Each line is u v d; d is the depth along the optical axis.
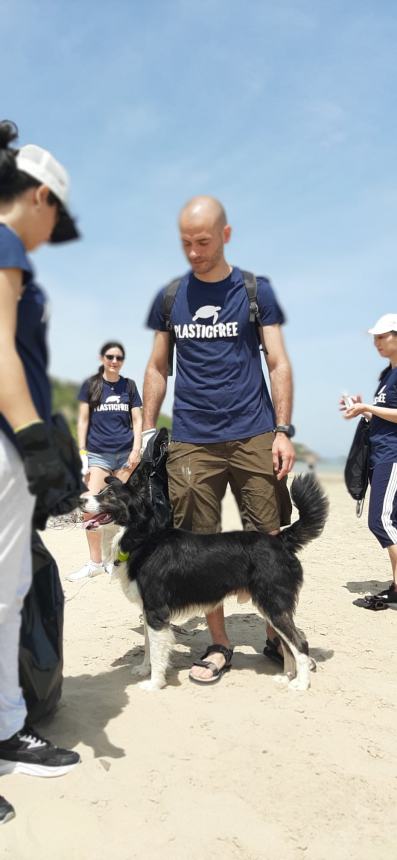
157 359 4.62
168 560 4.08
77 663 4.47
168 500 4.48
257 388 4.32
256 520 4.38
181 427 4.38
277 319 4.31
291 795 2.90
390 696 3.95
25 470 2.51
